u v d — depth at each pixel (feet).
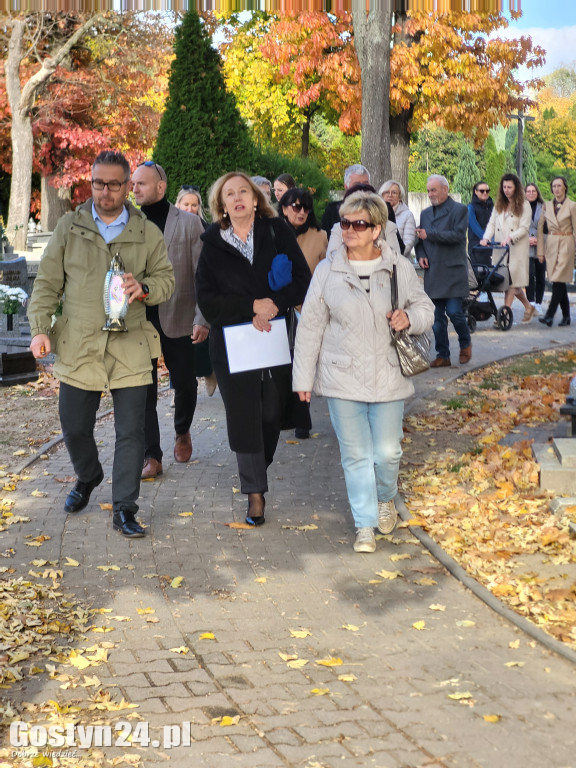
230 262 19.35
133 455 19.44
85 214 19.20
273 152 71.67
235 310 19.29
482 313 48.08
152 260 19.57
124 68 95.09
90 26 89.15
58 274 19.31
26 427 29.68
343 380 18.22
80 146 94.58
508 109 88.17
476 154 215.72
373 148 47.73
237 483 22.99
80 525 20.03
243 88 112.68
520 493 21.52
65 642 14.57
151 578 17.20
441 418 29.14
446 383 34.42
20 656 13.88
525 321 51.08
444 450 25.81
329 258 18.44
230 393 19.51
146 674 13.52
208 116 52.26
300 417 20.35
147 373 19.49
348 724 12.10
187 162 51.90
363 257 18.26
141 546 18.81
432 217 36.76
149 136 98.02
